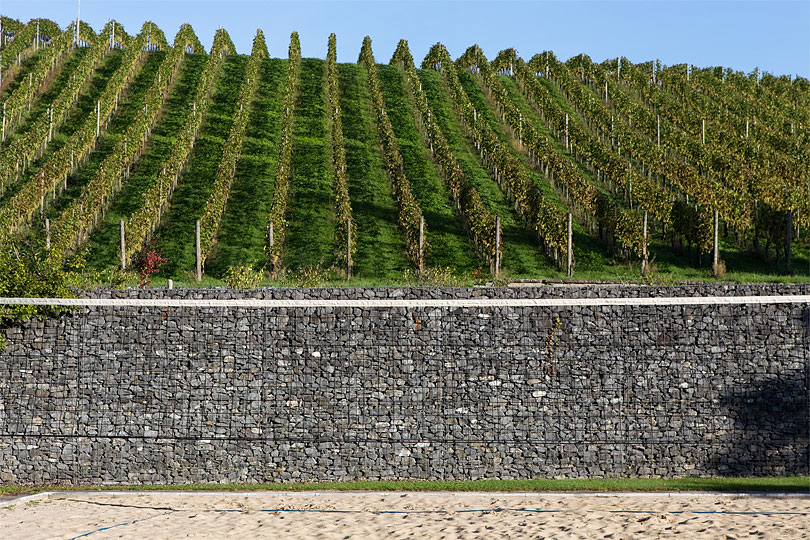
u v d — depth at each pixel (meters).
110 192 37.31
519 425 14.47
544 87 60.91
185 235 34.31
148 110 46.25
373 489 13.91
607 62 68.19
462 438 14.45
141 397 14.69
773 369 14.52
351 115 53.41
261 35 69.88
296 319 14.73
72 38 61.16
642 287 14.73
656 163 41.59
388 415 14.53
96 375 14.75
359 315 14.70
